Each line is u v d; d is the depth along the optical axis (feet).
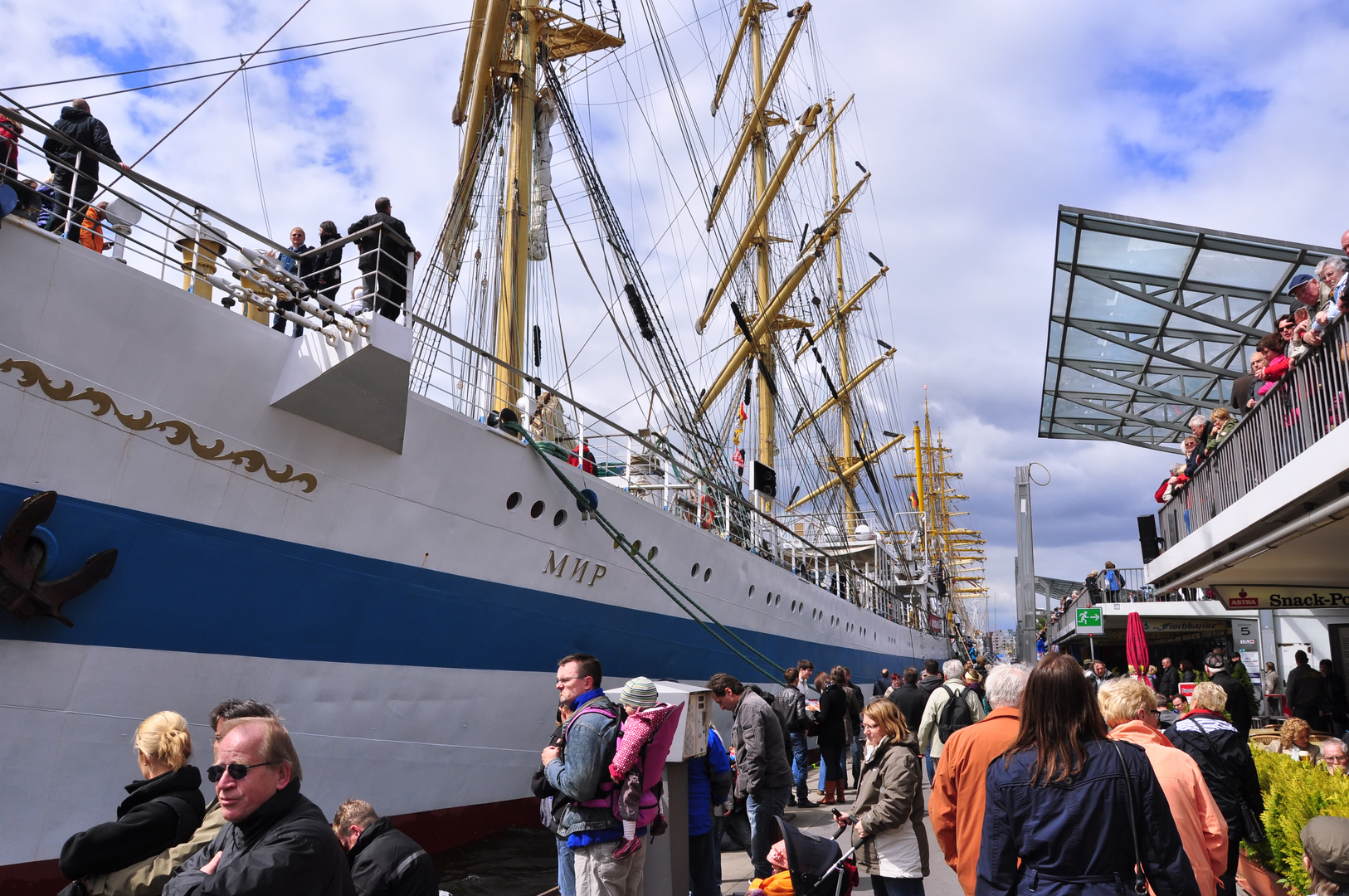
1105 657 118.42
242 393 24.81
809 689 44.19
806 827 33.35
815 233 92.79
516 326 50.98
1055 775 10.09
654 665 43.16
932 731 30.55
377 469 28.04
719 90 104.68
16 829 20.75
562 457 35.73
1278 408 31.73
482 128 55.11
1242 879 24.26
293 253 26.73
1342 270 27.61
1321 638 66.13
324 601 26.86
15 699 20.68
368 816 14.94
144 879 11.98
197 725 23.95
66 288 21.27
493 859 32.50
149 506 22.94
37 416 21.02
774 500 65.67
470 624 31.78
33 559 20.65
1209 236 42.57
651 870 19.08
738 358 89.86
